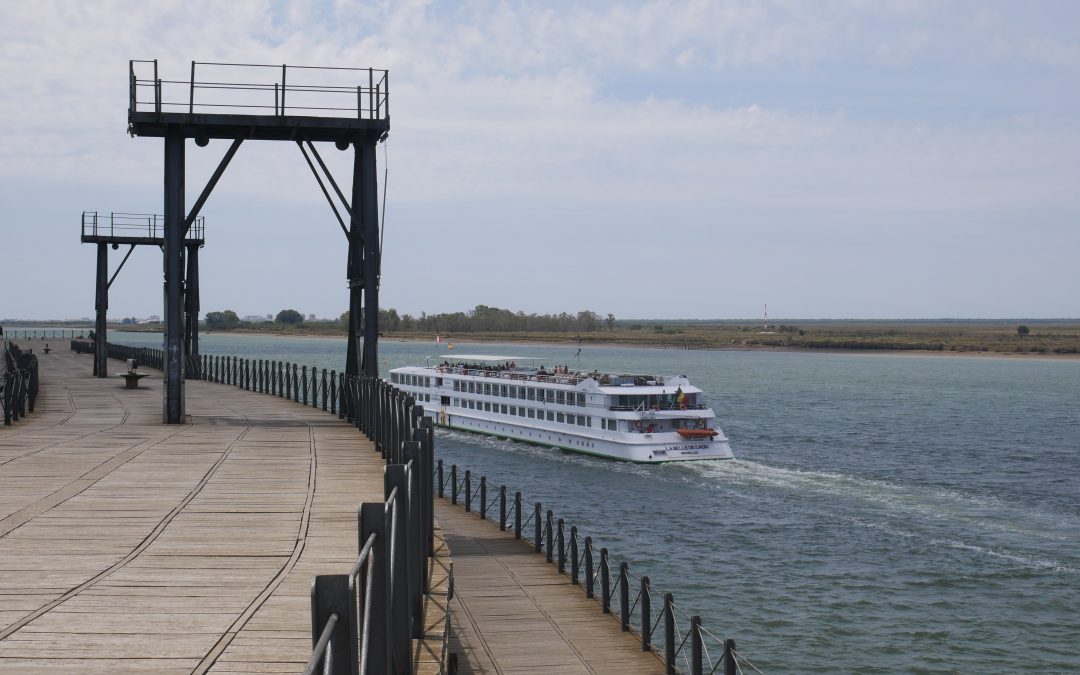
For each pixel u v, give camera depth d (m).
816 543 36.41
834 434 70.94
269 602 8.63
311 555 10.47
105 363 49.09
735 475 52.62
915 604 28.95
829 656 24.70
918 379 150.12
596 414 59.97
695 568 32.62
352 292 26.41
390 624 6.05
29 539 11.19
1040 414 87.81
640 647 20.81
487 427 72.56
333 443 20.66
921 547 35.66
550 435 64.81
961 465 56.06
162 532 11.59
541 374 68.00
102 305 48.97
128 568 9.87
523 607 23.61
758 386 127.75
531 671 19.17
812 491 47.50
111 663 6.93
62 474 16.02
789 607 28.52
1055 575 31.97
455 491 36.69
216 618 8.12
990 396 110.94
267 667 6.87
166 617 8.15
